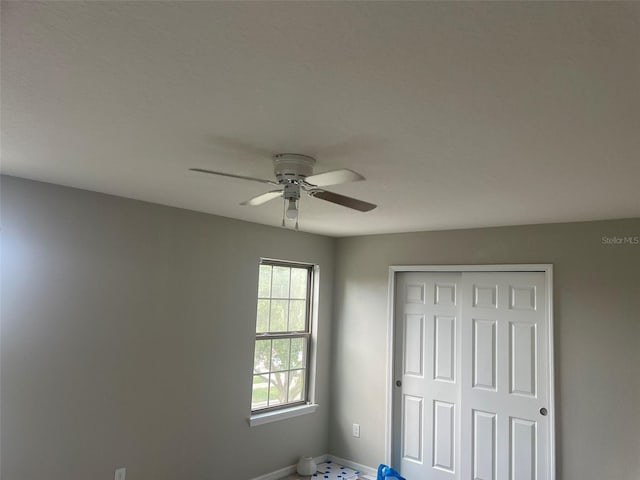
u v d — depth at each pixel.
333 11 1.11
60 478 3.09
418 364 4.66
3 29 1.24
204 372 3.98
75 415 3.18
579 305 3.76
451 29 1.17
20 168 2.76
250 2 1.08
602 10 1.06
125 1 1.10
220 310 4.14
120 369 3.43
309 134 1.98
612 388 3.55
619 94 1.50
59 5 1.12
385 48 1.28
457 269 4.43
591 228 3.77
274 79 1.49
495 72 1.39
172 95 1.64
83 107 1.79
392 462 4.66
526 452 3.90
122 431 3.42
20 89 1.63
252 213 4.01
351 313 5.14
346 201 2.35
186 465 3.81
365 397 4.90
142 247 3.60
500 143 2.01
